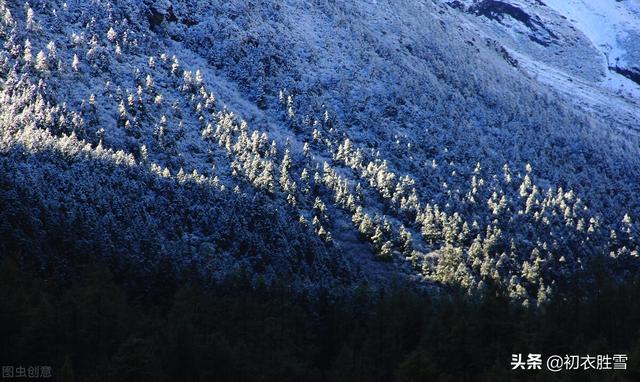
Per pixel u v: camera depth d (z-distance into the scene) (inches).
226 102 6501.0
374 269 5280.5
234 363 2667.3
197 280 3991.1
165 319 3260.3
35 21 5974.4
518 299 4667.8
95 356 2687.0
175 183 4965.6
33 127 4771.2
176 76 6402.6
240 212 4997.5
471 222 6225.4
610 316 3351.4
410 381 2396.7
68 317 2696.9
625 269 6146.7
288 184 5565.9
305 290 4156.0
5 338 2588.6
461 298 3486.7
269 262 4712.1
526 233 6230.3
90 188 4377.5
